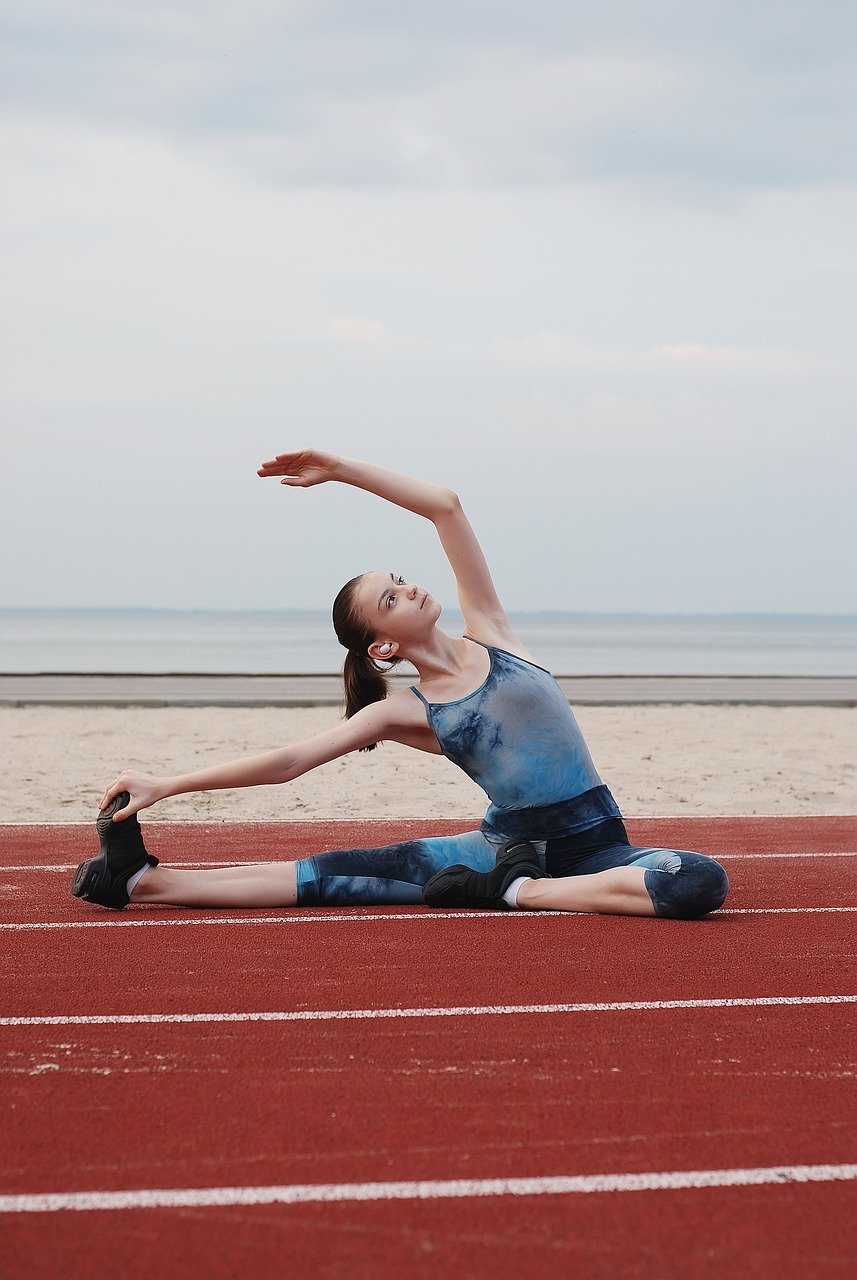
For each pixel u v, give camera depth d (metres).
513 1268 2.24
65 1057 3.32
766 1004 3.84
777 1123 2.89
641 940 4.66
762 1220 2.43
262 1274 2.22
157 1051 3.38
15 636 72.62
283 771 5.07
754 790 9.52
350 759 11.13
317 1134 2.80
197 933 4.80
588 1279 2.21
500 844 5.38
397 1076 3.18
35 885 5.79
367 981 4.08
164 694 17.98
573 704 16.70
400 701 5.21
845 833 7.61
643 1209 2.47
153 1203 2.47
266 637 71.56
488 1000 3.87
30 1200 2.48
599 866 5.27
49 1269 2.23
